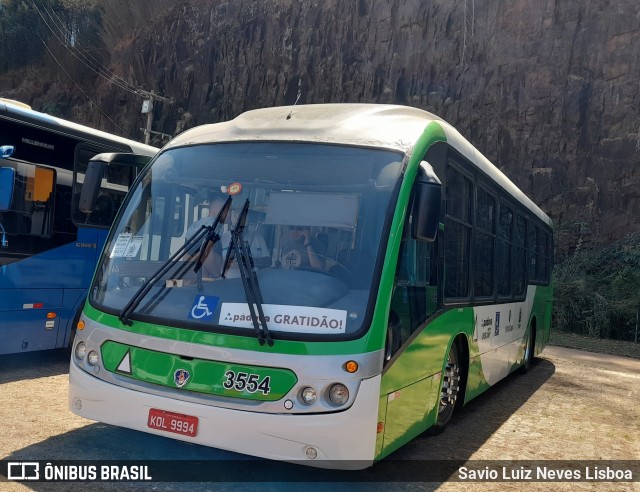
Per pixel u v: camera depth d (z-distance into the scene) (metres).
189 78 37.41
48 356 8.84
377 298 4.16
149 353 4.32
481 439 6.34
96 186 5.35
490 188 7.32
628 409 8.57
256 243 4.43
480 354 6.95
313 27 33.50
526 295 9.77
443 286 5.48
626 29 26.03
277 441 3.89
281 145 4.80
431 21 30.09
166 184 5.02
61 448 4.92
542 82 27.11
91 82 43.47
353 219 4.41
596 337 21.47
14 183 6.92
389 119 5.11
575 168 26.17
